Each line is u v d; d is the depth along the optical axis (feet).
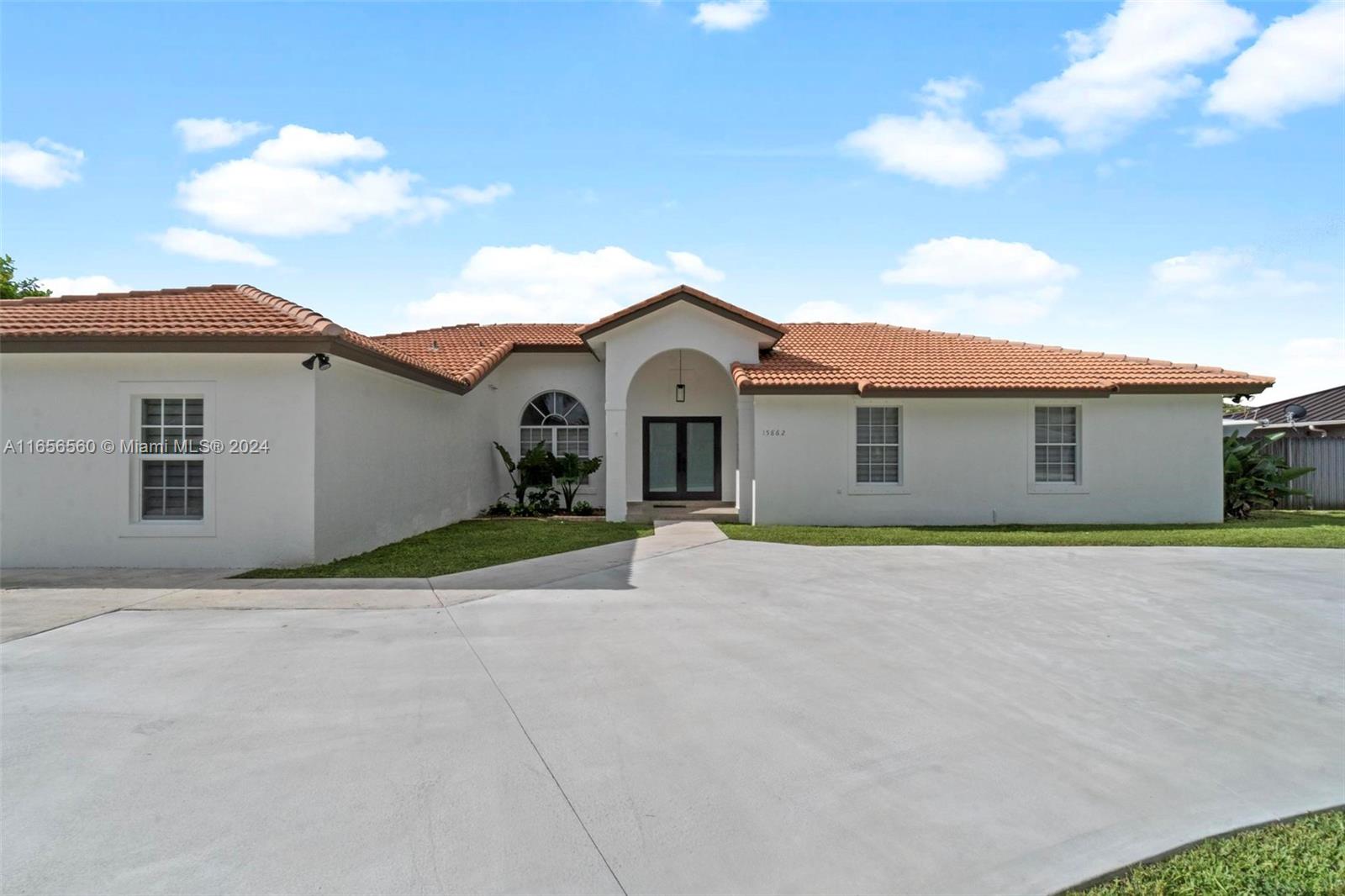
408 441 48.03
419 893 10.89
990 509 57.06
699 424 69.36
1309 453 72.64
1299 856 12.27
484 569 35.81
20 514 36.32
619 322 56.90
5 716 17.16
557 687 19.56
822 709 18.35
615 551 41.45
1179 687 20.26
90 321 36.60
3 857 11.65
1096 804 13.92
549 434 69.87
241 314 38.17
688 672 20.86
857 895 11.07
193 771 14.57
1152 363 60.29
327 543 37.50
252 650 22.39
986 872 11.70
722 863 11.80
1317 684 20.54
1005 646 23.88
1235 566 37.91
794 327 75.15
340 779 14.32
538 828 12.72
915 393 53.93
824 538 47.03
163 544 36.32
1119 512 57.47
